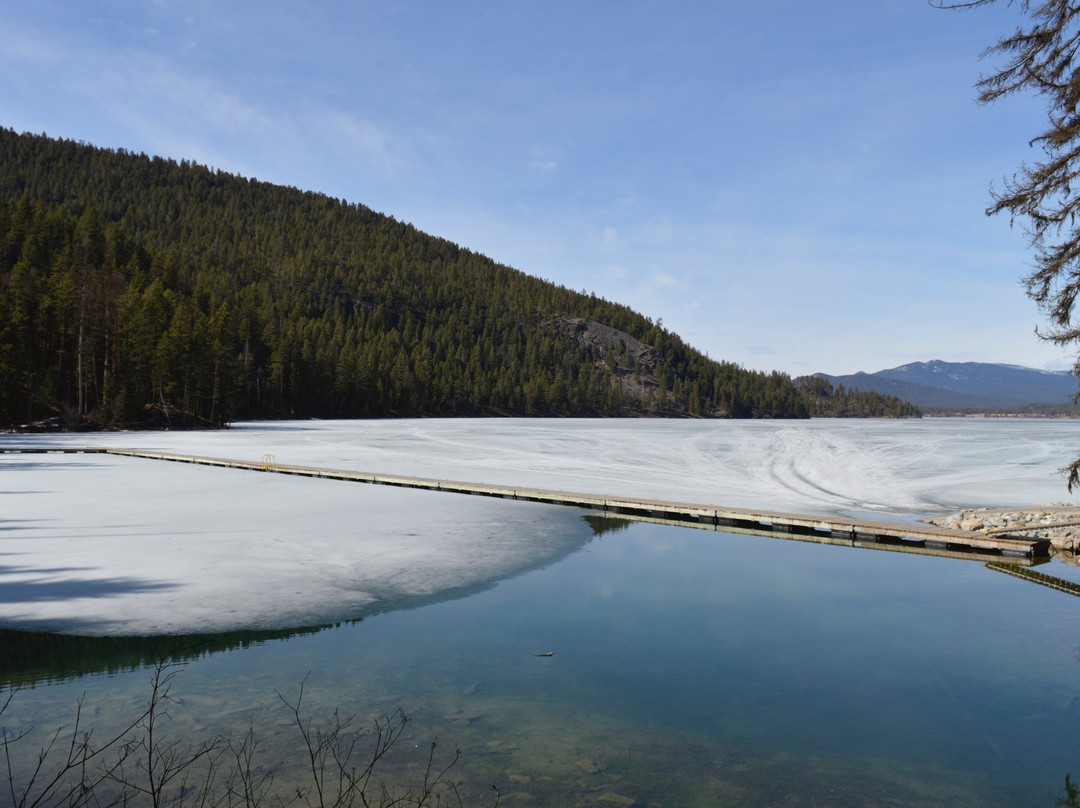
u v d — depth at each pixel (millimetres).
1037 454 39812
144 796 4395
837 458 36625
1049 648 7949
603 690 6523
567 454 37781
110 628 8156
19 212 99188
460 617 8797
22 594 9469
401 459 33844
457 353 150500
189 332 70375
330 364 107250
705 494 22250
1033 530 15234
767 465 32625
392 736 5426
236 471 26859
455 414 127938
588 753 5242
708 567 12117
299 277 171500
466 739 5410
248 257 167750
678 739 5535
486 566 11656
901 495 22672
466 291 198375
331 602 9336
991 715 6145
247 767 4809
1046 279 11617
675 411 165750
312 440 48625
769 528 16422
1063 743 5633
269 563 11422
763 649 7770
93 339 61719
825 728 5832
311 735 5402
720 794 4691
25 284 62188
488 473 27625
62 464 29016
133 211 190375
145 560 11484
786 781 4914
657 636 8156
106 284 69750
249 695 6238
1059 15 10203
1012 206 11695
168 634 7969
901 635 8359
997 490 24062
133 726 5500
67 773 4711
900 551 14086
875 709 6230
